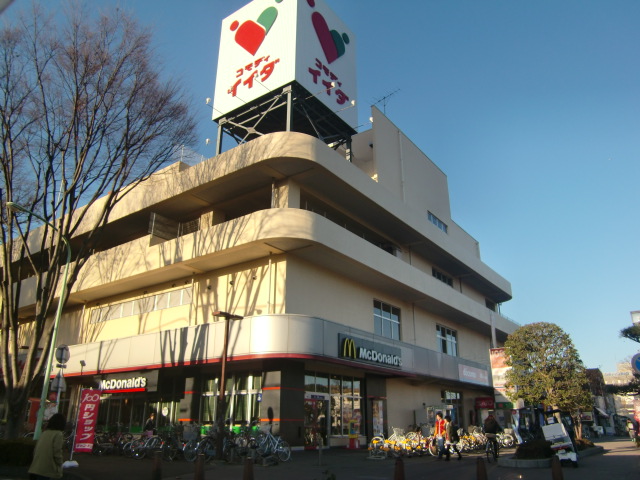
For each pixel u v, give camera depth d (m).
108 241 30.03
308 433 20.17
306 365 20.86
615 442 36.44
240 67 28.98
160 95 17.91
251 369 20.72
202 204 24.55
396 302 28.73
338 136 30.03
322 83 28.19
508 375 22.80
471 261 35.66
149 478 12.30
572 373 21.33
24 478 12.31
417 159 33.69
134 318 26.30
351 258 22.08
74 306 30.16
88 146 17.00
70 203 17.41
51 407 19.58
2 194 17.62
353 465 15.70
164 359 21.02
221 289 23.06
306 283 21.97
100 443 19.12
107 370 23.11
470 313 33.53
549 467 15.62
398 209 26.92
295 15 27.70
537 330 22.42
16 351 16.16
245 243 20.23
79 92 16.62
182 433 17.94
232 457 15.82
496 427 17.44
